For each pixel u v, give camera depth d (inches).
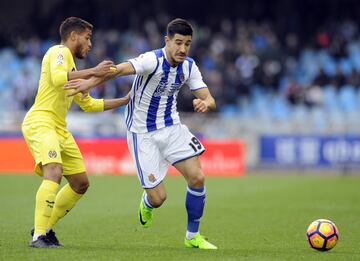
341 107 3651.6
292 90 3639.3
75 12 4178.2
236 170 2928.2
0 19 4576.8
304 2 4357.8
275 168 3107.8
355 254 1111.0
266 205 1898.4
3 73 3846.0
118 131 3125.0
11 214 1641.2
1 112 3255.4
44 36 4185.5
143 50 3939.5
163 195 1184.2
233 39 4106.8
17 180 2566.4
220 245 1218.0
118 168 2945.4
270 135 3073.3
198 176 1155.3
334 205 1904.5
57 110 1152.8
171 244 1223.5
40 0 4498.0
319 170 3085.6
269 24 4352.9
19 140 2967.5
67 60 1129.4
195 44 3914.9
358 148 2989.7
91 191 2234.3
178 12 4461.1
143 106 1165.1
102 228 1434.5
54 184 1115.9
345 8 4338.1
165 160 1186.6
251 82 3754.9
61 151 1167.6
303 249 1167.6
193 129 3097.9
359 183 2600.9
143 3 4468.5
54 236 1182.3
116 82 3494.1
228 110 3644.2
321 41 4060.0
